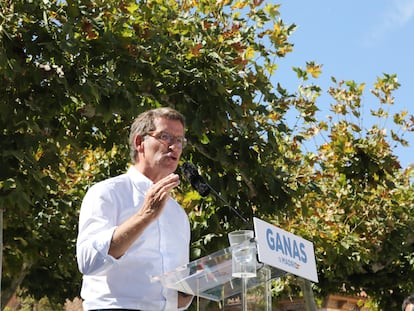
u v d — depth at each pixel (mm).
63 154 12055
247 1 10344
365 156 14859
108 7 9398
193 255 10031
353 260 16594
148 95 9656
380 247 17422
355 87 15367
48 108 8906
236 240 3768
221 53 10047
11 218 13203
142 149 4219
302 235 15625
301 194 11102
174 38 10070
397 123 14773
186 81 9719
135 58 9398
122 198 4066
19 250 15094
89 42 9258
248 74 10078
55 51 8766
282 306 29156
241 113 9930
